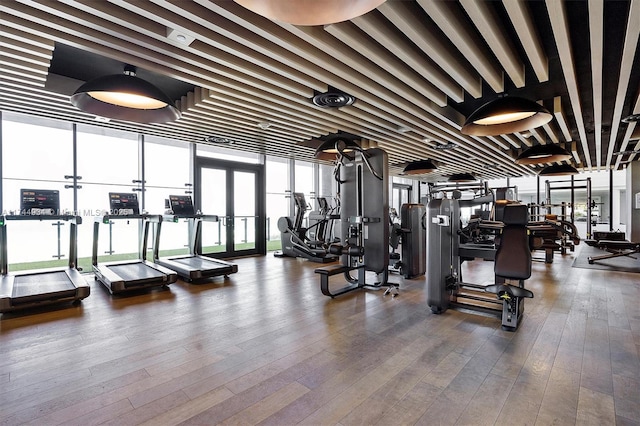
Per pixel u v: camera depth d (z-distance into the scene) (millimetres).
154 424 1839
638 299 4211
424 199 9156
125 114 3863
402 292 4652
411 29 2539
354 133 6082
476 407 1974
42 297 3760
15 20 2500
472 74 3682
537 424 1814
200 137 6250
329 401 2049
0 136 5285
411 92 4043
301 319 3531
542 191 13352
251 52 3020
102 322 3451
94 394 2129
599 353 2670
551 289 4730
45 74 3414
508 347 2797
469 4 2232
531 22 2668
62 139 5957
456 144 6805
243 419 1880
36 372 2410
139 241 6285
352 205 5137
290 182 9750
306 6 1646
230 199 8141
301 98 4203
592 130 6262
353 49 3104
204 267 5465
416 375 2350
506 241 3389
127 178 6684
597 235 9328
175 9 2283
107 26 2557
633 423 1812
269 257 8148
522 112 3027
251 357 2645
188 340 2982
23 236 7074
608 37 3080
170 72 3396
